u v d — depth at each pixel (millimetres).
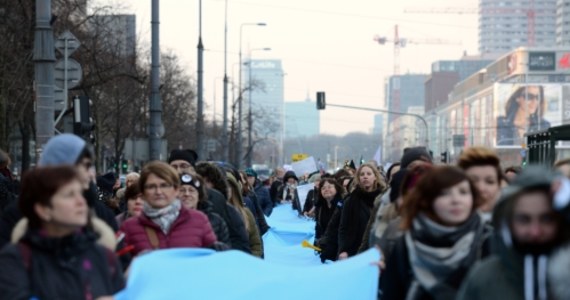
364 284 9211
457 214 8109
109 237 8219
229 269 9086
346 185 23734
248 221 16062
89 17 51594
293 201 34625
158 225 10828
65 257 7387
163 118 86125
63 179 7359
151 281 8641
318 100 78438
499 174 9531
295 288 9117
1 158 17266
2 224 9406
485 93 194750
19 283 7211
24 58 47375
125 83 68438
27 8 45531
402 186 9680
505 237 6250
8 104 53656
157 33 38594
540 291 6145
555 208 6082
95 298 7438
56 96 25859
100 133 66812
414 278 8289
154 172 10812
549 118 177875
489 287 6316
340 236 16125
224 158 81438
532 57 195125
